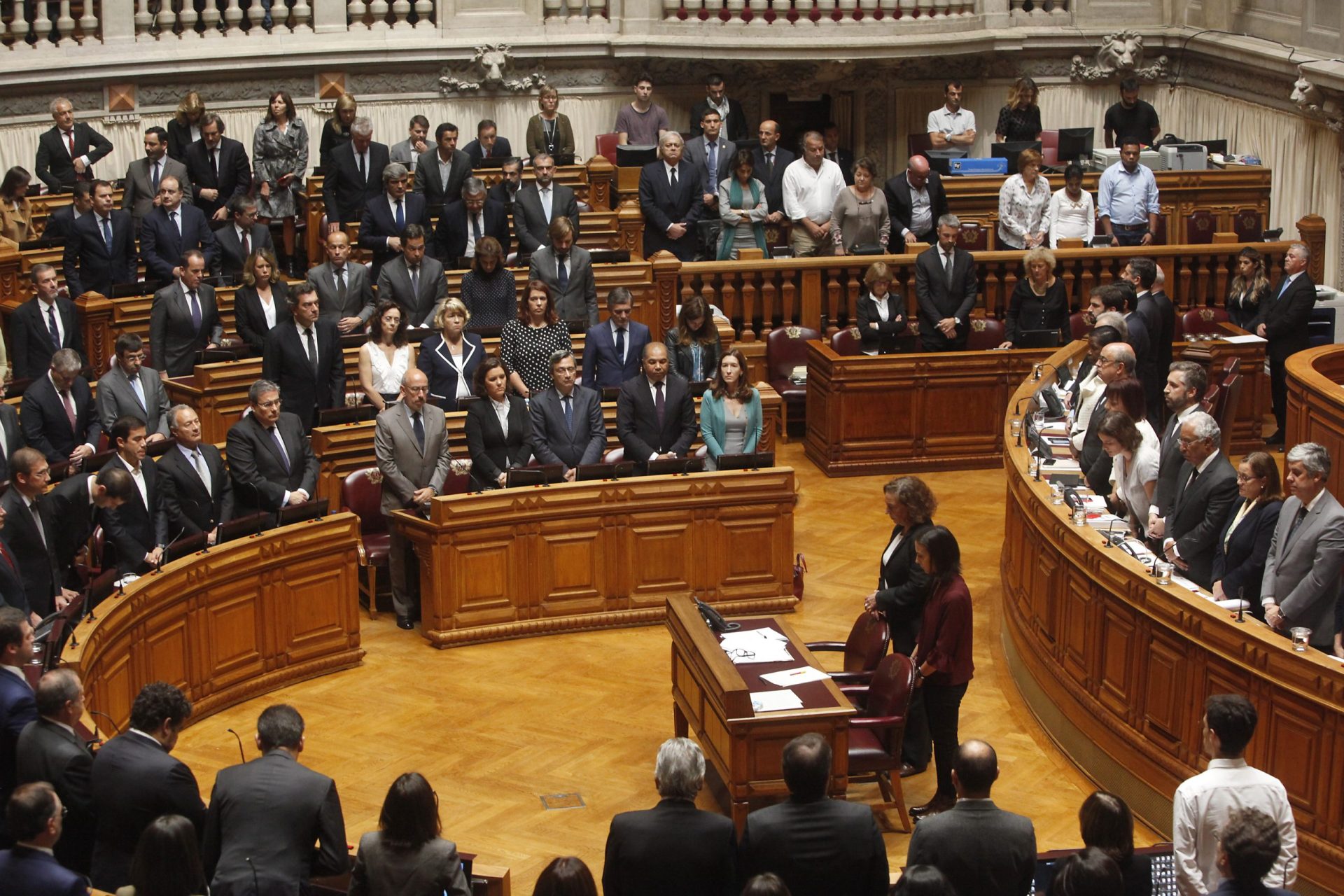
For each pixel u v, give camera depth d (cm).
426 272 1290
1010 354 1327
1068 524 870
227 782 621
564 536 1035
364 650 1016
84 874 656
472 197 1405
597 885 743
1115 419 897
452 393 1175
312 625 980
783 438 1407
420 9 1862
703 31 1883
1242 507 802
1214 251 1472
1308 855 702
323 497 1123
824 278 1442
